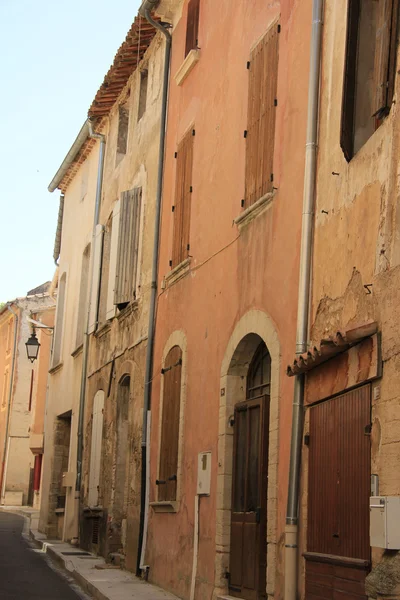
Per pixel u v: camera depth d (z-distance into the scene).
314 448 8.50
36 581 13.95
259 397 10.32
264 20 11.11
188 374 12.88
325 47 9.12
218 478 11.15
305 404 8.75
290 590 8.52
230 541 10.80
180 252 13.80
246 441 10.60
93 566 15.46
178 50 15.19
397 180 7.03
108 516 16.84
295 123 9.70
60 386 23.55
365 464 7.33
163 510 13.35
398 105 7.11
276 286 9.83
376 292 7.29
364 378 7.33
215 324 11.86
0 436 45.41
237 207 11.39
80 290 21.84
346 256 8.02
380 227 7.30
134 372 15.89
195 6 14.40
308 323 8.81
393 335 6.90
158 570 13.25
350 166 8.11
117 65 18.14
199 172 13.31
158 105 16.20
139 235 16.53
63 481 20.97
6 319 46.47
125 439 17.12
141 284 16.05
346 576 7.48
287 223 9.67
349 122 8.13
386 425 6.93
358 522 7.40
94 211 20.94
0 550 19.11
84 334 20.47
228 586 10.69
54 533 22.69
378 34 7.82
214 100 12.93
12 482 43.09
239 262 11.15
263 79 10.91
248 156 11.15
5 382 45.94
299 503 8.73
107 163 20.25
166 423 13.68
